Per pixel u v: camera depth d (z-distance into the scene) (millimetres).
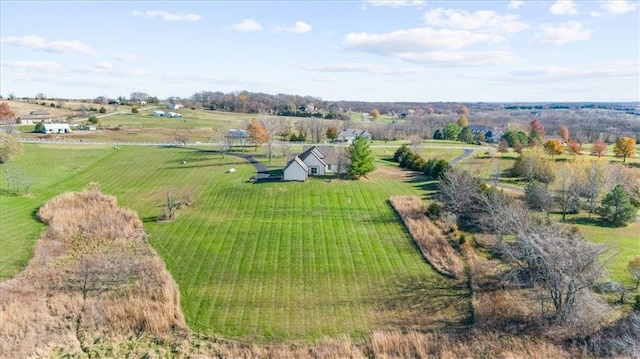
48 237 49031
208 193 66875
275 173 78500
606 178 62469
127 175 78875
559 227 43781
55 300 36344
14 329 32406
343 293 38656
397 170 86062
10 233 50406
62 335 32281
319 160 77562
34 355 29984
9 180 67562
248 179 74438
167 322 33750
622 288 35875
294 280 40750
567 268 32719
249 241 49156
